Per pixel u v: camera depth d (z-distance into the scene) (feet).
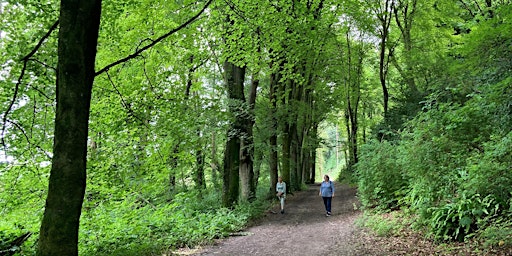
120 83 29.81
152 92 29.35
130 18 29.45
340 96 95.71
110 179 30.12
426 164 26.13
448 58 47.75
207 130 41.88
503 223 19.34
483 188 21.33
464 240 20.57
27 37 23.80
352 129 86.17
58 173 14.24
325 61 72.02
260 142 63.62
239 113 45.96
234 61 39.70
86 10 14.96
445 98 33.19
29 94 24.38
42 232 14.08
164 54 31.60
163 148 30.55
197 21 32.94
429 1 63.52
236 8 33.24
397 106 66.18
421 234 24.44
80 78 14.79
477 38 23.25
